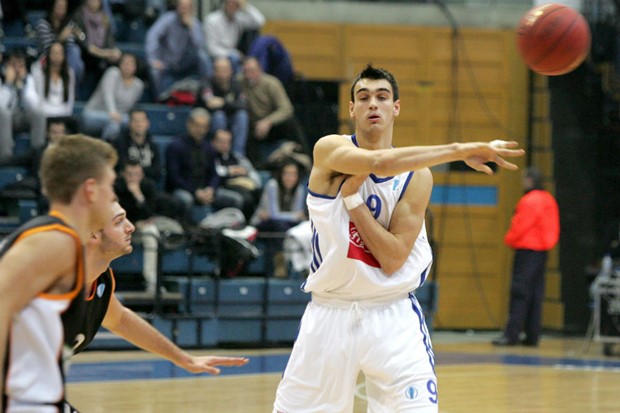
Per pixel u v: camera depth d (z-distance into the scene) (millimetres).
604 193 22156
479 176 22203
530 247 18828
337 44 22312
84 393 12227
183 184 17594
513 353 17859
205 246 16969
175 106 19469
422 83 22422
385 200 6477
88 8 19375
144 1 21438
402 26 22469
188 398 11977
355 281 6352
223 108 18984
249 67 19609
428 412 6195
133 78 18766
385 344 6316
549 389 13453
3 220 16672
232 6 20531
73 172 4566
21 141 18234
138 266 16922
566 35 7191
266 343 17141
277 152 19328
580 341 20422
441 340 20062
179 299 16453
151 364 14859
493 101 22547
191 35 20078
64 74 18031
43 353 4418
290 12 22359
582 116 22188
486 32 22562
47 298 4426
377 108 6578
